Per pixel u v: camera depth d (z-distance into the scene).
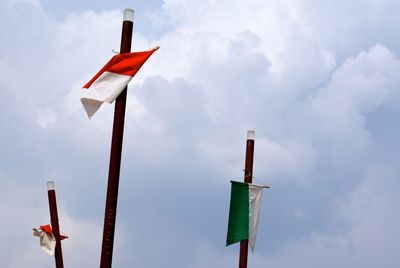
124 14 14.71
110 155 14.14
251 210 22.58
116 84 14.35
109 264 13.60
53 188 23.34
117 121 14.29
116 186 13.96
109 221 13.77
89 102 14.30
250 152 23.73
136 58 14.53
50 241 23.03
